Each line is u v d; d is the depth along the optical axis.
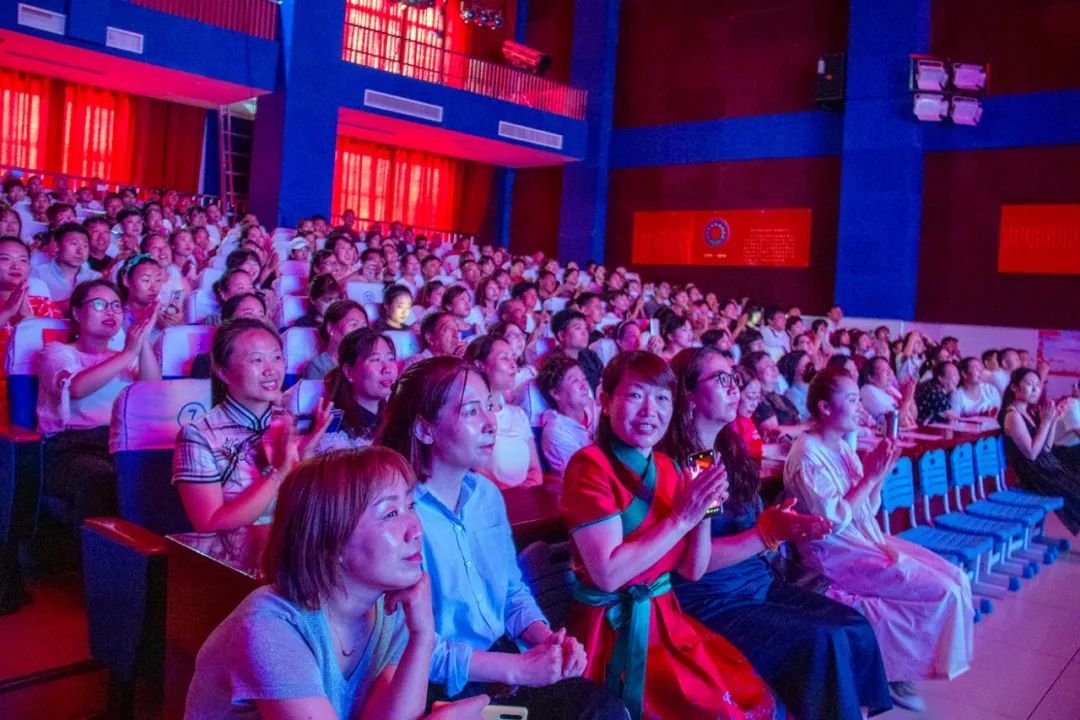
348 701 1.42
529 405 3.99
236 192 14.48
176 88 12.83
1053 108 11.51
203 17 11.85
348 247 8.11
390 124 13.88
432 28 15.60
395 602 1.40
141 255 4.48
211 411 2.58
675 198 15.21
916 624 3.27
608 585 2.11
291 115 12.30
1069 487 5.63
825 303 13.53
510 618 2.07
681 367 2.69
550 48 16.98
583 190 16.03
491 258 11.95
